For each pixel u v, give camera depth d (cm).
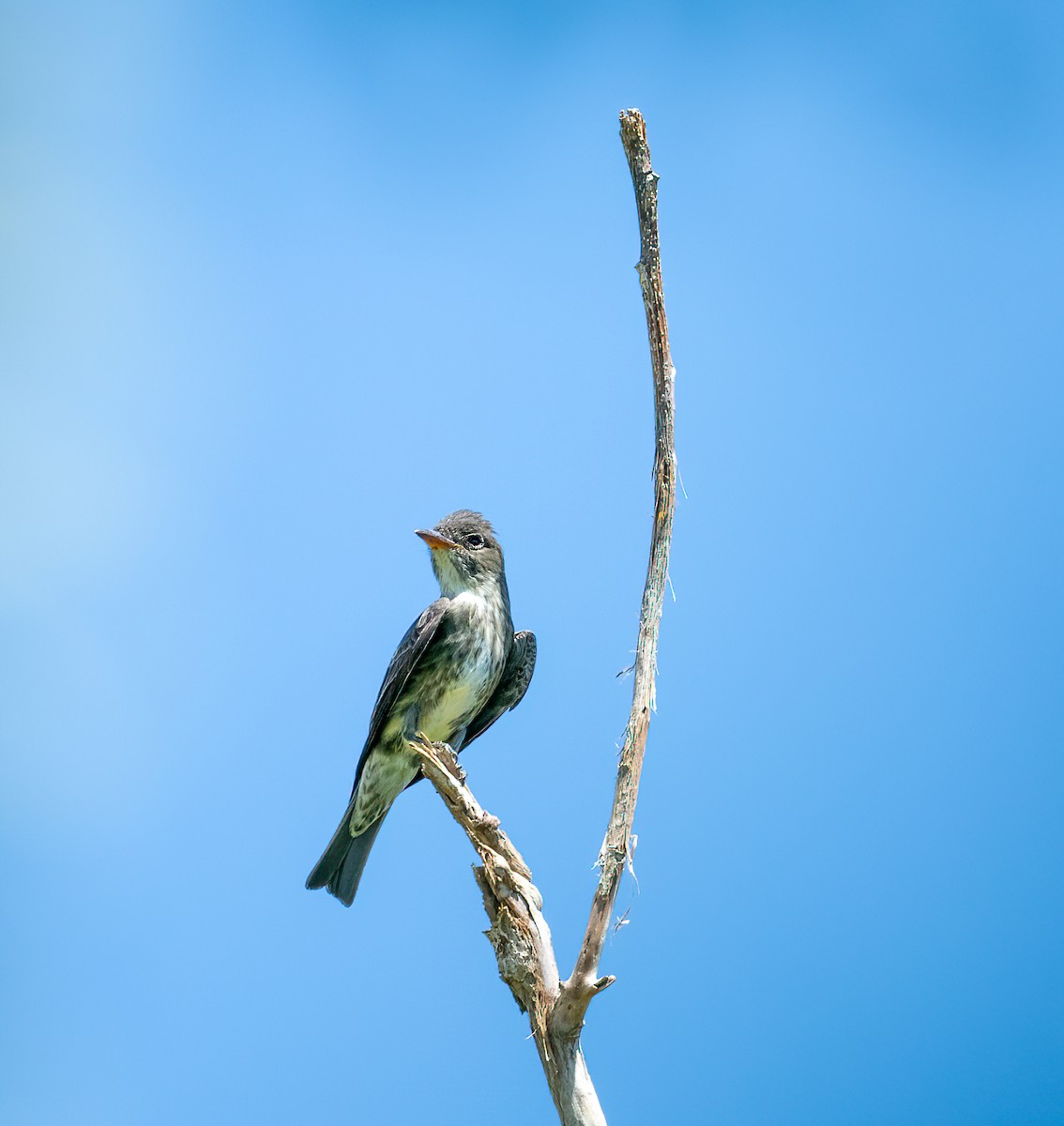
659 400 871
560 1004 867
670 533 866
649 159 888
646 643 859
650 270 879
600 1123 854
